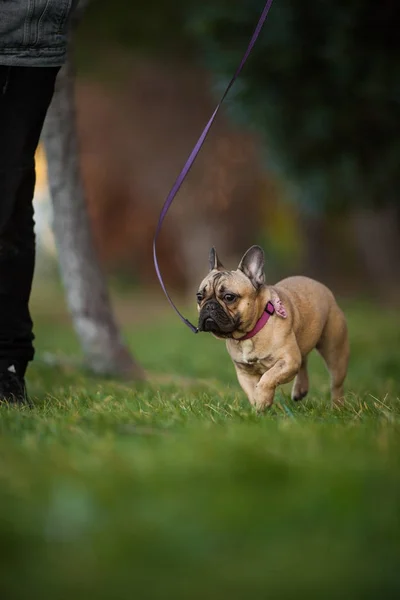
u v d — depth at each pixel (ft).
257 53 40.88
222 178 104.32
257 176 103.55
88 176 111.45
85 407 20.30
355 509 10.23
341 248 119.14
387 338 51.52
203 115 98.48
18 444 14.16
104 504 10.55
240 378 21.34
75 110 34.14
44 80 19.89
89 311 34.58
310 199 45.62
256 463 11.89
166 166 102.78
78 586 8.20
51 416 18.20
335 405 20.84
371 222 88.74
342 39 39.32
